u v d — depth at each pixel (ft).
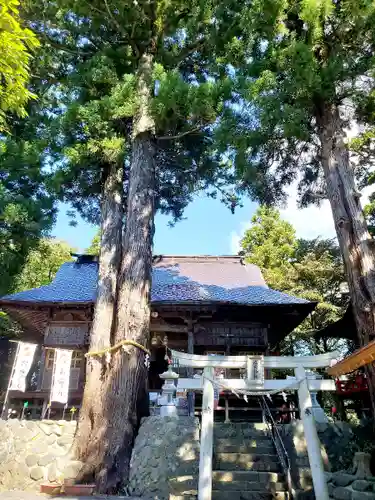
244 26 26.50
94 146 28.37
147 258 26.66
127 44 35.37
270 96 23.11
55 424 22.38
